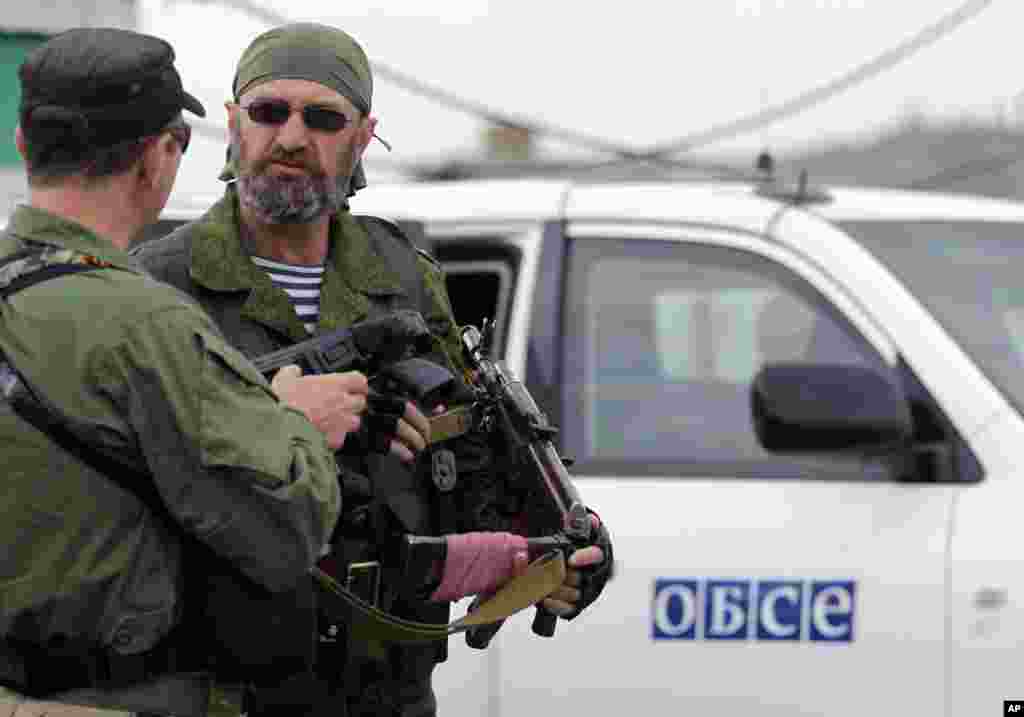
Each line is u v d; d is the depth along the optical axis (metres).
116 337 5.96
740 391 11.13
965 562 10.19
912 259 11.35
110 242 6.25
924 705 10.12
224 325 7.52
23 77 6.29
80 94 6.18
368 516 7.36
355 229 8.07
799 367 10.42
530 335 11.37
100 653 6.11
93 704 6.20
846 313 10.96
